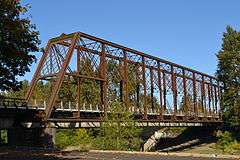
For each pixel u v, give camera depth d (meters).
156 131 108.75
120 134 60.28
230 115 96.62
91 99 76.94
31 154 35.88
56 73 62.75
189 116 101.94
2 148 45.16
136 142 61.47
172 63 94.44
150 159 31.50
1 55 26.83
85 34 65.06
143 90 80.50
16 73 28.61
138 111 77.81
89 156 34.75
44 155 35.25
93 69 66.56
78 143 78.75
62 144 79.00
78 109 60.56
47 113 54.94
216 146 95.38
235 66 97.06
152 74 84.88
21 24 27.25
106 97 66.25
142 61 80.50
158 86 86.06
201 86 117.38
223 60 97.06
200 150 92.50
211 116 119.25
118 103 62.91
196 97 108.88
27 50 28.83
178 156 34.31
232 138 94.69
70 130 87.94
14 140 54.38
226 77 98.75
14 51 26.92
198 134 126.06
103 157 33.66
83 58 64.81
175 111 93.44
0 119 50.47
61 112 62.12
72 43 62.25
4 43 26.30
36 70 65.75
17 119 52.97
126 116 61.38
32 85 64.75
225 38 98.50
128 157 33.56
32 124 54.34
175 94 94.44
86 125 61.62
